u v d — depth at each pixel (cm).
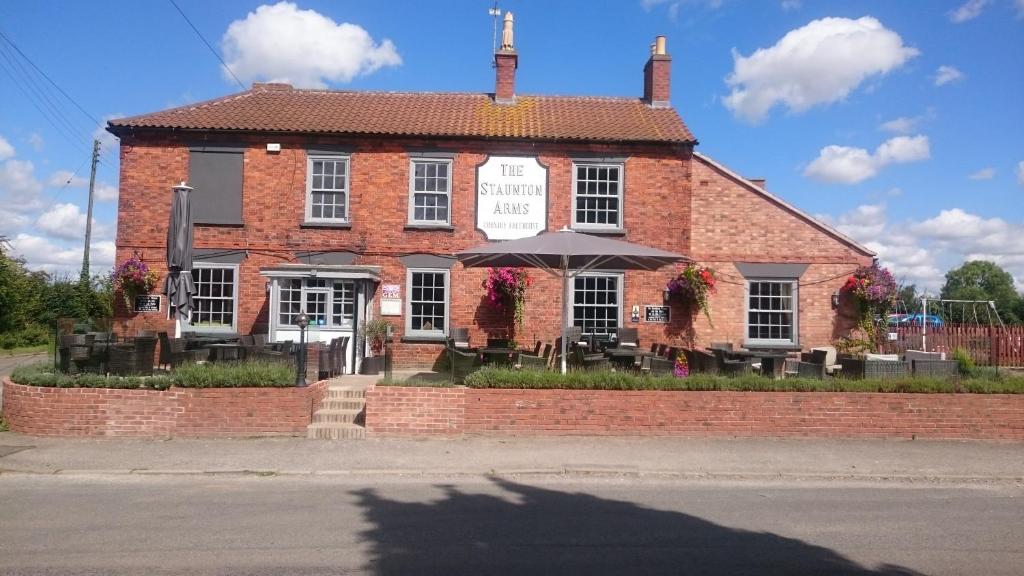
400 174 1805
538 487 866
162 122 1773
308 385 1177
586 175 1833
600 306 1809
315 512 743
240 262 1777
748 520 734
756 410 1128
